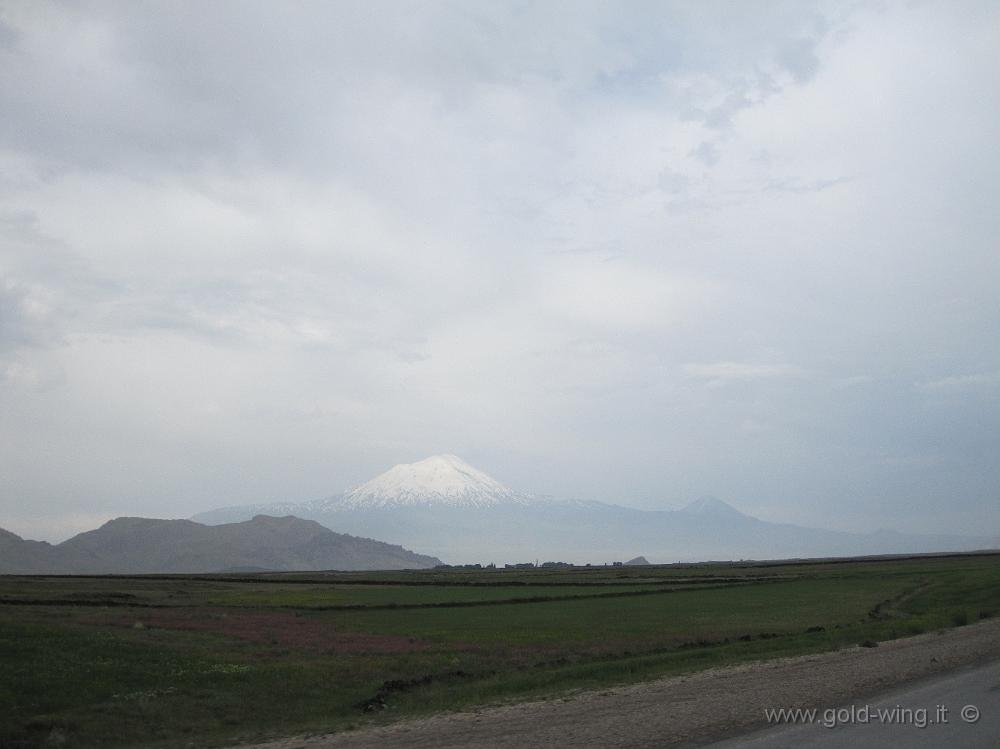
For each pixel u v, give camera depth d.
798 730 16.34
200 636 46.94
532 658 40.00
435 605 80.19
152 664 35.69
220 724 26.86
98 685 31.06
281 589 114.12
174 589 112.50
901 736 15.58
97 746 23.52
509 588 110.44
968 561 158.50
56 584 116.31
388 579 151.75
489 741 16.78
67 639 40.03
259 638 47.69
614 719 18.62
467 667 37.34
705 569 187.00
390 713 25.44
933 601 71.69
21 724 25.25
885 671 24.53
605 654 40.91
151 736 25.00
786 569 160.75
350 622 61.72
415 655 41.41
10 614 53.91
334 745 18.39
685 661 34.75
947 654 28.47
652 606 76.06
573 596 90.25
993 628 39.88
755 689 22.39
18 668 32.53
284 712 28.67
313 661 38.72
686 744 15.44
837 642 38.53
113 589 106.38
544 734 17.19
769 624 56.62
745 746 14.96
